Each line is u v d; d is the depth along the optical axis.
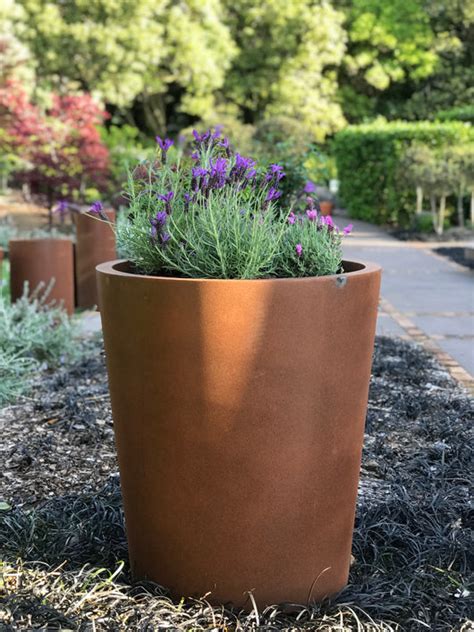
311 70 24.72
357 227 16.34
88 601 2.07
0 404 4.16
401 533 2.61
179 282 1.94
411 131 15.30
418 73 25.28
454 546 2.52
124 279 2.02
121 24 22.55
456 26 25.98
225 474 2.03
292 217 2.36
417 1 25.91
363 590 2.27
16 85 14.69
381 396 4.34
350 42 26.16
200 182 2.25
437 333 6.30
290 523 2.09
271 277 2.20
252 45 25.17
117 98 22.97
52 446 3.51
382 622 2.10
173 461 2.05
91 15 23.09
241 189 2.40
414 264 10.72
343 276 2.01
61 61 22.36
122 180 14.94
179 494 2.08
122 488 2.25
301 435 2.03
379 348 5.52
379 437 3.69
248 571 2.10
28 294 6.62
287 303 1.95
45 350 5.17
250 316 1.93
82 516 2.75
